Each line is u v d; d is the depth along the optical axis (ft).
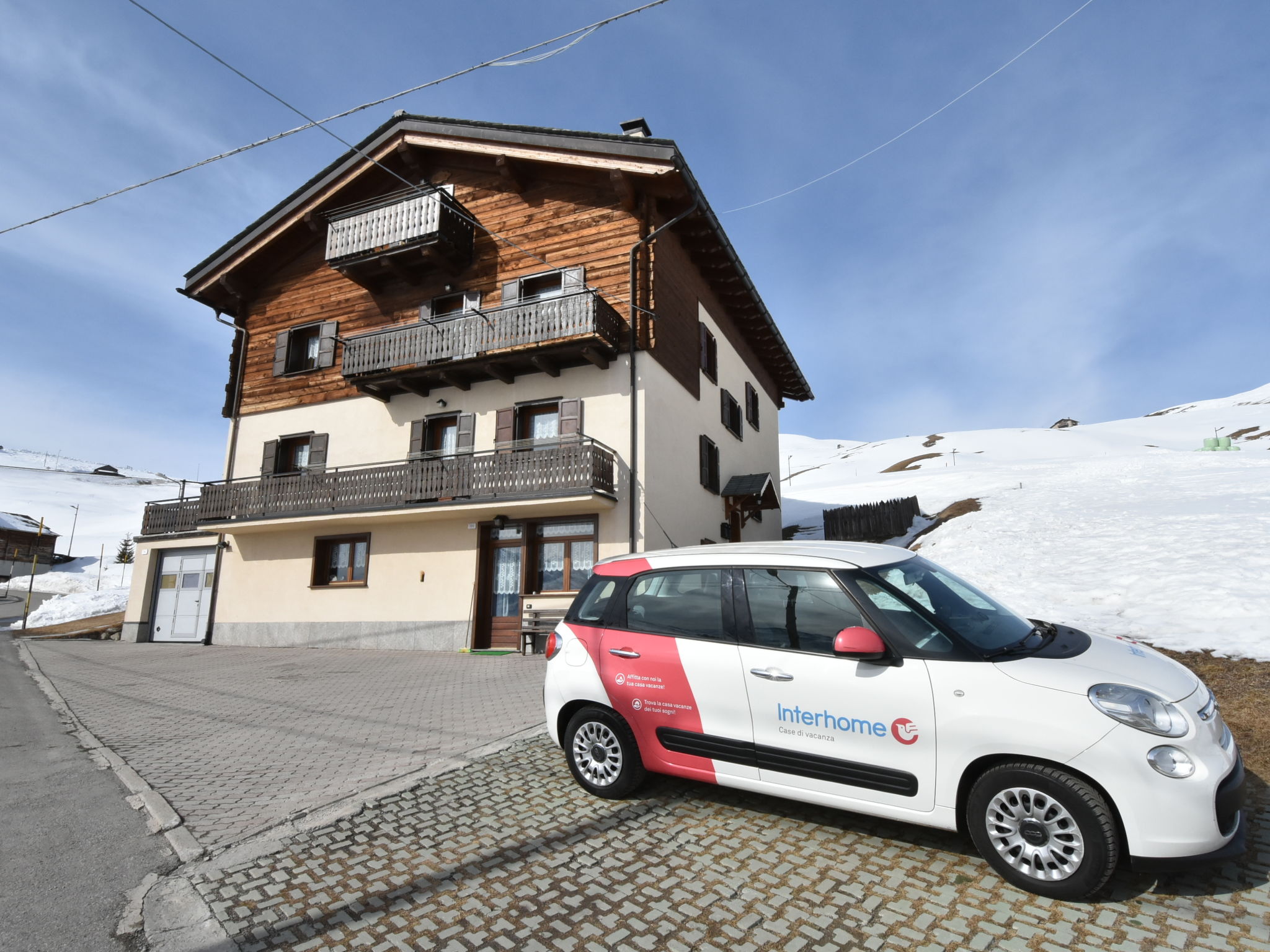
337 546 53.26
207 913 10.55
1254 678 20.07
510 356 45.09
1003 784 10.66
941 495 98.53
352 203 57.52
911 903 10.36
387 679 33.27
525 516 45.65
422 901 10.84
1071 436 303.27
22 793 16.53
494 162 51.98
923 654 11.71
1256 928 9.40
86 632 65.72
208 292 61.00
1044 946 9.16
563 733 16.14
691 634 14.25
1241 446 233.14
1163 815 9.56
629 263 46.39
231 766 18.51
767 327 68.59
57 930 10.04
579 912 10.41
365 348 50.19
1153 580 30.96
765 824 13.42
